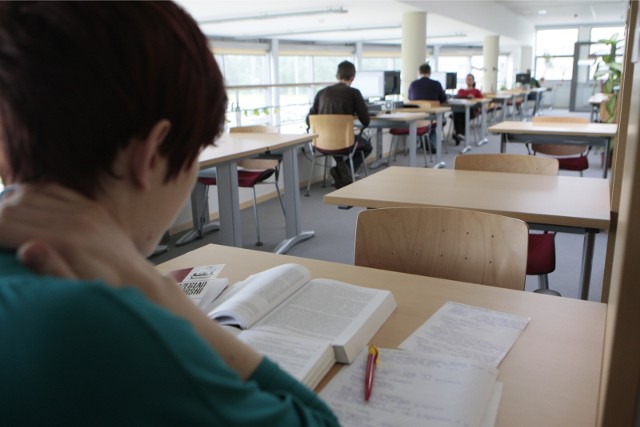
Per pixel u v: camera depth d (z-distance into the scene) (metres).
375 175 2.47
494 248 1.41
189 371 0.38
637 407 0.61
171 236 4.02
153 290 0.44
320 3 8.20
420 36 8.89
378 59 18.36
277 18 9.81
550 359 0.91
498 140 9.33
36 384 0.36
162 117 0.43
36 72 0.39
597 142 4.15
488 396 0.79
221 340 0.48
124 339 0.36
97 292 0.36
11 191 0.44
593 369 0.88
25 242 0.40
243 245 3.86
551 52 17.61
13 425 0.36
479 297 1.16
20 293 0.36
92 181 0.43
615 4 12.78
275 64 14.24
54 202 0.42
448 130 9.17
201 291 1.15
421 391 0.80
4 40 0.40
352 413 0.76
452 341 0.97
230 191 3.25
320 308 1.04
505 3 12.80
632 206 0.54
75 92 0.40
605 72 6.93
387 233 1.52
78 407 0.36
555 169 2.45
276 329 0.96
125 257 0.43
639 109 0.49
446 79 9.63
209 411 0.38
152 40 0.42
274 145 3.43
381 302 1.07
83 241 0.41
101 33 0.40
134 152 0.44
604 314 1.07
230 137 3.81
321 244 3.85
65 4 0.39
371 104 6.66
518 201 1.92
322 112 5.44
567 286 3.02
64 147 0.41
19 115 0.41
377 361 0.88
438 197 2.00
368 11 9.11
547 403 0.79
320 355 0.86
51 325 0.35
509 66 18.25
